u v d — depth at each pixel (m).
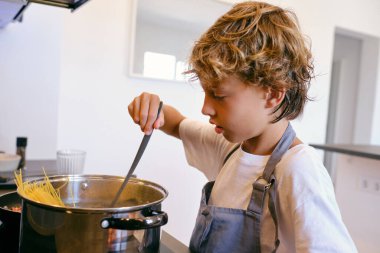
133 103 0.71
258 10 0.58
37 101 1.71
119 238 0.48
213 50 0.56
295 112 0.61
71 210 0.46
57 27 1.71
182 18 2.10
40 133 1.73
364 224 2.20
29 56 1.66
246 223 0.62
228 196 0.67
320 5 2.79
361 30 3.14
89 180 0.68
